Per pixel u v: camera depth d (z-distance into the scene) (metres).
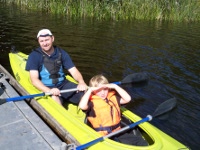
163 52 3.86
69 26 5.07
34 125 1.65
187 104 2.42
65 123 1.67
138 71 3.10
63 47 3.77
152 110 2.30
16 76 2.48
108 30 4.98
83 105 1.61
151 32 5.07
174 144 1.51
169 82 2.85
